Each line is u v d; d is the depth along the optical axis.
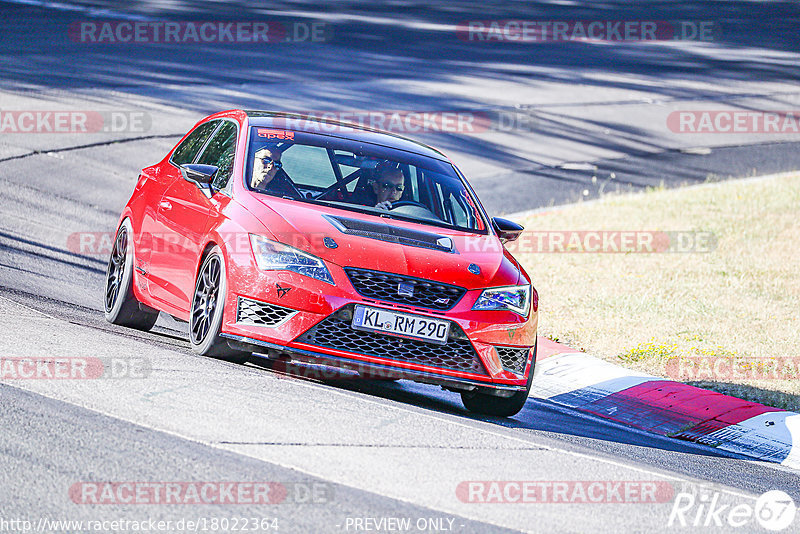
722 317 41.25
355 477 17.75
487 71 107.69
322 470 17.86
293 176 27.48
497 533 16.08
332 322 24.12
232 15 126.69
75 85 77.00
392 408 23.58
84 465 16.59
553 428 26.50
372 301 24.19
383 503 16.66
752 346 37.38
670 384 32.47
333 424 20.86
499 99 94.38
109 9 120.38
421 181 29.16
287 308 24.05
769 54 136.75
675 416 30.17
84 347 24.55
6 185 50.31
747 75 120.25
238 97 80.94
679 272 48.75
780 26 161.75
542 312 40.97
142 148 62.56
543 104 94.62
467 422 24.03
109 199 51.97
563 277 47.03
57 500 15.10
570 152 79.38
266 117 30.25
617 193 68.44
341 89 89.88
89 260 41.12
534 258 50.75
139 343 26.50
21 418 18.48
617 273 48.09
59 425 18.36
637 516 18.12
